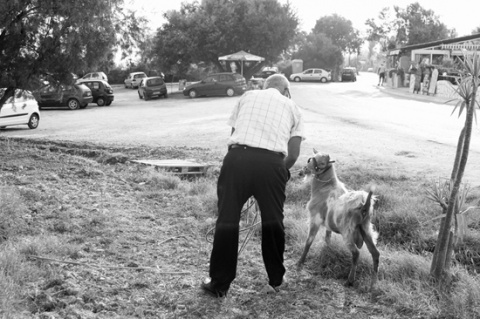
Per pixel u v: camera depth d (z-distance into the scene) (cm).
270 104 494
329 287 530
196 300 482
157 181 968
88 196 834
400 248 683
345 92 4022
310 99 3306
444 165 1113
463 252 654
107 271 541
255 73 4944
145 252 608
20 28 1320
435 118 2131
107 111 3050
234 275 486
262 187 475
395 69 4709
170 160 1211
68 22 1338
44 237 613
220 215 478
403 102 3023
